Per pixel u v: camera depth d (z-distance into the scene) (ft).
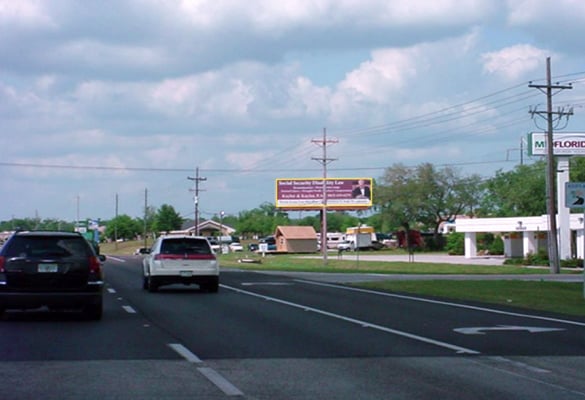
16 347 46.55
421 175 381.40
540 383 36.60
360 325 59.47
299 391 34.32
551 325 60.49
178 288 102.47
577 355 45.01
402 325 59.72
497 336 53.31
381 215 389.80
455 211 383.04
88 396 32.94
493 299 86.38
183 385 35.37
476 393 34.27
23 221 503.61
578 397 33.63
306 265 218.18
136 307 73.77
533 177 326.03
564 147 216.33
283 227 370.12
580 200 85.81
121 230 542.57
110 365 40.40
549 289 101.81
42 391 33.83
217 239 415.23
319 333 54.34
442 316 66.95
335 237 459.32
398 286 107.76
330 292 96.17
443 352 45.85
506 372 39.42
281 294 92.22
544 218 239.91
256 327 57.67
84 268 59.31
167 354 44.24
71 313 67.26
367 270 177.68
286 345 48.29
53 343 48.34
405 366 40.93
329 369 39.88
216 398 32.76
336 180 308.40
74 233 60.70
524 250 257.75
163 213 481.87
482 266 213.05
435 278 131.85
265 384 35.81
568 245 221.46
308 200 308.19
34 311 68.33
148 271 95.50
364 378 37.47
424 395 33.76
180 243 94.22
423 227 426.10
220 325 58.85
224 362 41.70
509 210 340.39
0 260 58.03
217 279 94.32
